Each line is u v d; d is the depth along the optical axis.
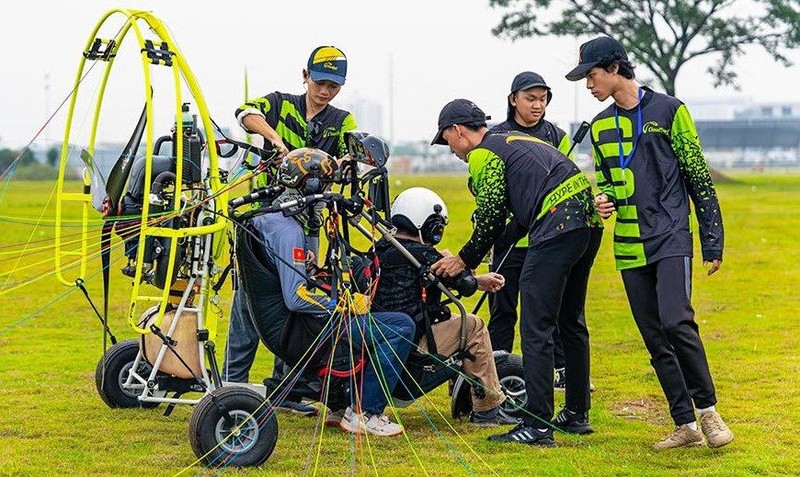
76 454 5.72
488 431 6.29
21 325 10.40
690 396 5.84
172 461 5.59
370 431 6.03
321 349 5.88
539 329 5.88
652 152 5.83
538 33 48.56
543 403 5.91
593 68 5.89
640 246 5.82
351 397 5.96
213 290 5.98
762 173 73.12
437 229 6.18
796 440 6.00
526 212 5.88
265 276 5.82
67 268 6.39
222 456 5.42
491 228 5.88
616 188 5.90
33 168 47.25
